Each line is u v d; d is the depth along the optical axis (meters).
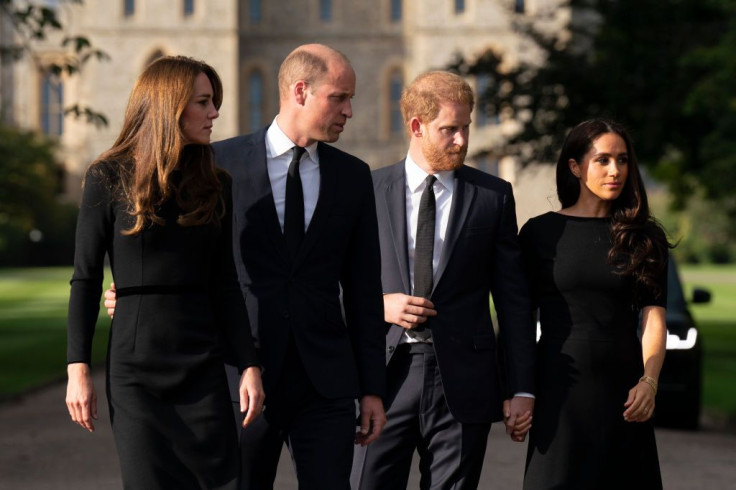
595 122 11.43
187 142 9.59
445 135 11.77
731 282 118.94
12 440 24.98
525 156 56.53
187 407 9.54
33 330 60.62
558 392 11.18
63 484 19.39
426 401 11.97
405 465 12.26
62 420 28.64
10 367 42.72
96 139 157.00
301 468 10.69
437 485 12.01
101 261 9.66
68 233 167.38
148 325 9.52
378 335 11.10
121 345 9.56
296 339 10.70
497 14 156.75
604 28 55.22
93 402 9.48
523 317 11.65
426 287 12.06
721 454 23.16
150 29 155.62
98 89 156.75
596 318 11.22
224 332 10.02
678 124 52.84
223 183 9.88
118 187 9.49
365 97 165.25
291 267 10.82
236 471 9.62
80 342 9.51
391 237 12.23
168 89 9.47
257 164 10.96
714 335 57.69
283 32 164.12
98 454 22.89
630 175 11.41
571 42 57.31
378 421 10.97
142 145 9.49
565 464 11.08
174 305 9.55
